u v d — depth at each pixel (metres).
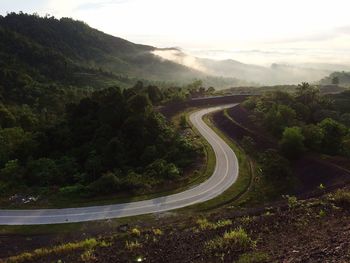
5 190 48.34
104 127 65.88
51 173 53.19
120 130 65.12
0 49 197.12
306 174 51.22
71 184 52.19
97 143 62.03
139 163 59.03
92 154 58.91
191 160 59.81
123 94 81.44
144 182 50.25
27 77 156.12
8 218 41.59
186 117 87.94
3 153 61.62
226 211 39.41
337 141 59.66
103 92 79.56
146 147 61.47
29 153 62.72
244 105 88.06
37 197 46.66
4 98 134.88
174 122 83.50
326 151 58.22
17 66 177.00
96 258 22.19
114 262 20.95
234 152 64.31
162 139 64.50
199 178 53.69
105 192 47.88
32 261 25.17
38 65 198.25
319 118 75.94
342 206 24.78
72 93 140.88
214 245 20.27
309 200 29.36
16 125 87.56
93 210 43.72
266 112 77.44
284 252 17.19
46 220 41.19
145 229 31.70
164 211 43.44
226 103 106.25
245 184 51.41
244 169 56.91
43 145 64.75
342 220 21.23
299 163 54.78
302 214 24.19
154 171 53.34
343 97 102.75
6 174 52.56
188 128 77.94
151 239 25.08
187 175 54.34
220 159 61.09
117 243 25.62
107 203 45.47
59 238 36.12
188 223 31.28
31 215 42.34
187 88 126.38
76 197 46.88
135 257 21.16
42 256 25.78
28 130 82.12
